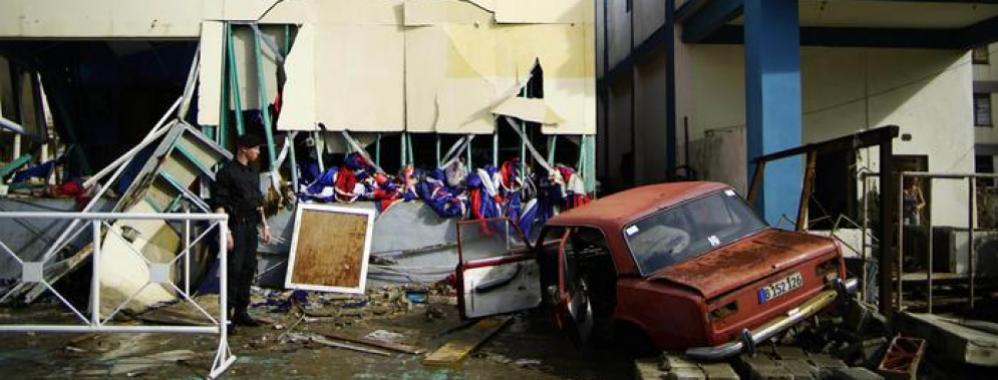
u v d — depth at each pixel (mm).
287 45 9953
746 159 10586
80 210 8828
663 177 14469
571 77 10172
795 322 4949
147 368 5566
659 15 14195
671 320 4930
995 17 11844
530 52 10148
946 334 5082
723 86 13133
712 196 5973
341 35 10000
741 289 4844
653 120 15359
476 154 10680
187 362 5715
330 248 8969
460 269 6840
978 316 6516
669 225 5633
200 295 8508
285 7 9898
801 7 11117
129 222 8266
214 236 8992
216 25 9867
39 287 8055
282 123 9727
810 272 5164
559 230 7277
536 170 10516
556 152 10953
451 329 6961
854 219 11078
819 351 5281
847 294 5215
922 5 11016
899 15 11680
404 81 10062
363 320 7488
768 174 9328
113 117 12398
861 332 5207
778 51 9469
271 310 7941
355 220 9125
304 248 8914
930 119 13164
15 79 10781
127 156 8812
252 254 6988
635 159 16328
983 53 24859
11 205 8820
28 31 9781
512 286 7043
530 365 5730
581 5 10203
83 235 8703
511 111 10039
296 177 9742
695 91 13062
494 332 6793
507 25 10148
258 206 7023
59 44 11125
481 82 10086
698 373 4504
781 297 4988
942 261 8398
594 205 6441
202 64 9781
